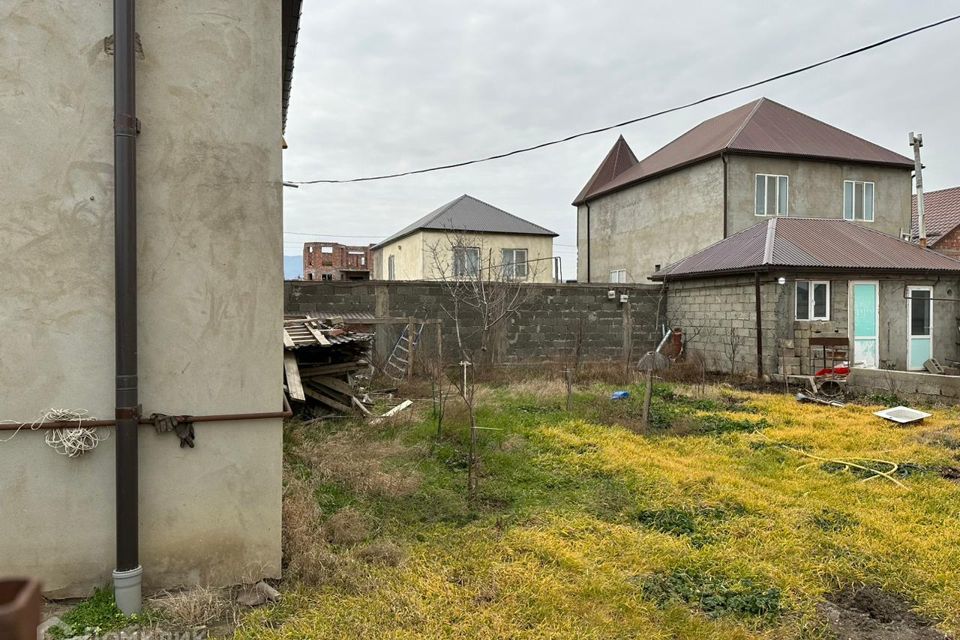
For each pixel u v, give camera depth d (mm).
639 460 5680
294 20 5160
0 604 989
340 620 2865
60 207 2896
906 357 12539
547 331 13320
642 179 19984
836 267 11594
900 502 4656
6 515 2873
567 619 2918
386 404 8422
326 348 7129
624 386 10492
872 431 7086
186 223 3061
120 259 2816
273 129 3229
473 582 3295
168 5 3004
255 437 3211
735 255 12953
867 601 3191
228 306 3143
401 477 5008
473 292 12477
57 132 2883
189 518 3105
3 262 2834
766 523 4180
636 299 14219
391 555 3580
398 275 25172
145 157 2977
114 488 2986
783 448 6281
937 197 24312
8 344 2848
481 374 11109
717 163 16734
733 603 3117
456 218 22500
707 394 9781
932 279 12789
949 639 2828
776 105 19203
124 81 2811
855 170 17641
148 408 3020
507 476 5219
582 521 4199
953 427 7156
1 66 2807
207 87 3084
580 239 25844
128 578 2844
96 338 2961
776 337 11523
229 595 3090
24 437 2885
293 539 3623
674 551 3725
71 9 2885
